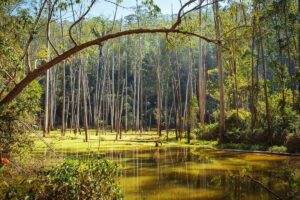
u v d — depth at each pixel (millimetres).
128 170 7391
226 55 19250
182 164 8406
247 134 14484
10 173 5109
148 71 43406
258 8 13344
